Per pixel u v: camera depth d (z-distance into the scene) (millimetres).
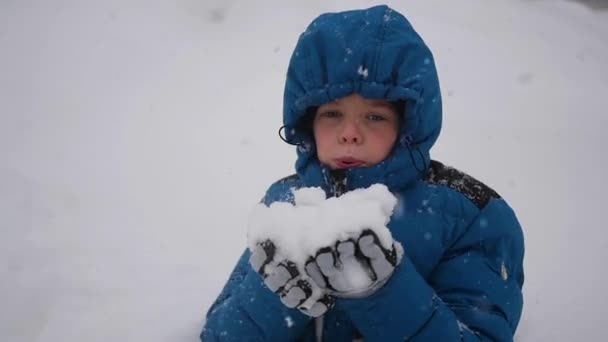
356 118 1396
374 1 6695
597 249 2561
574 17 7113
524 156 3623
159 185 3277
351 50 1372
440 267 1384
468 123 4102
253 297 1343
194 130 3992
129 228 2811
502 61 5371
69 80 4574
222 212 3021
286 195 1596
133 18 5750
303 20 6129
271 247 1053
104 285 2312
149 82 4688
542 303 2160
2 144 3594
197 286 2316
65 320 2088
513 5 7070
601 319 2045
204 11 6098
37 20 5527
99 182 3252
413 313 1159
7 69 4656
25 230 2713
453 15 6469
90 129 3902
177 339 1932
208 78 4832
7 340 2000
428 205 1403
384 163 1388
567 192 3156
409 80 1371
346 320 1351
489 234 1400
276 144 3816
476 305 1323
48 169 3328
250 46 5512
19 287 2262
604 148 3748
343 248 1004
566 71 5250
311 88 1425
